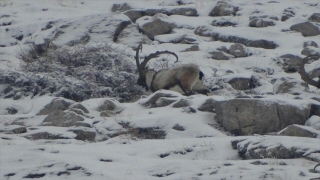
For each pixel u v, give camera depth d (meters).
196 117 51.25
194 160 37.53
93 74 69.44
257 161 36.78
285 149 38.56
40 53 84.12
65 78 68.44
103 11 105.44
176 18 93.44
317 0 103.44
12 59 80.12
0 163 35.09
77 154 38.59
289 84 62.72
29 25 91.31
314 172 33.91
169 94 56.81
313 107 52.88
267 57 79.31
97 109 56.84
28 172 33.97
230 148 42.19
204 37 87.75
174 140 43.84
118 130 49.38
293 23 90.12
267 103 50.44
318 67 73.19
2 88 67.25
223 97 53.91
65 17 96.19
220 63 76.75
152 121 50.09
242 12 96.25
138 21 91.06
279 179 32.53
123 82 69.19
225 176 33.28
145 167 36.00
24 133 48.28
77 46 77.56
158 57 77.88
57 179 33.41
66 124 51.38
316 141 40.03
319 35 88.62
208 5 104.19
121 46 80.12
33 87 66.94
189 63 72.56
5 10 100.44
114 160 37.84
